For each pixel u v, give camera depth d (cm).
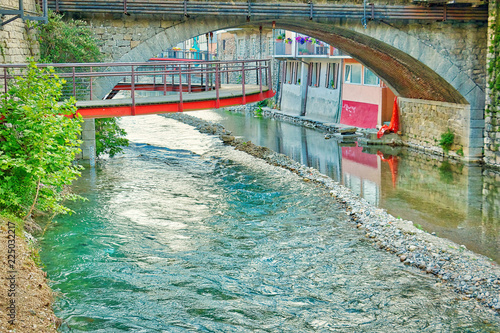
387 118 3406
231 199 1834
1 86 1497
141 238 1396
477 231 1533
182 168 2352
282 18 2300
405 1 2403
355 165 2480
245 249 1352
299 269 1232
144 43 2173
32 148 1281
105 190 1877
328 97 3972
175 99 2005
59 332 883
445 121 2688
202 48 6881
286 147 2989
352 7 2342
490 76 2388
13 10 1684
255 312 1013
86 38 2070
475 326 980
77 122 1334
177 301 1043
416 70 2620
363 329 962
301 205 1775
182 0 2147
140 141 3106
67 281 1098
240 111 4975
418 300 1081
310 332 945
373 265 1264
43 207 1355
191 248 1345
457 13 2403
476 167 2411
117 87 3073
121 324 938
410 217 1667
